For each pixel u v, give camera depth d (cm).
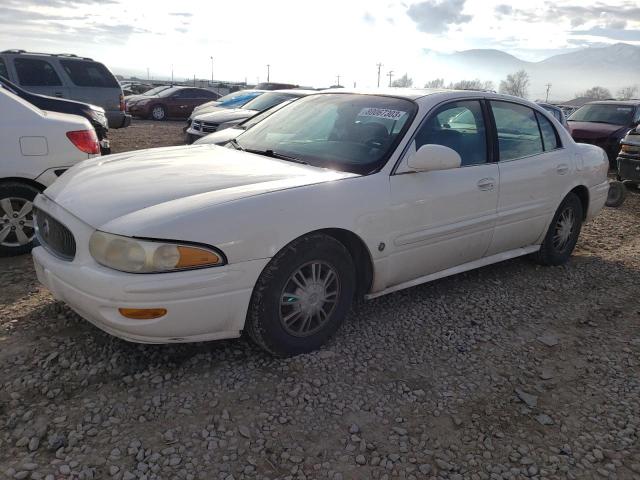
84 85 1155
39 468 222
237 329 290
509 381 312
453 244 390
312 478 227
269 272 291
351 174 335
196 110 1407
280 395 281
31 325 338
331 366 312
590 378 320
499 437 262
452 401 288
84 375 287
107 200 290
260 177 321
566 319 399
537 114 475
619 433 270
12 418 250
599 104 1419
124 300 258
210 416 261
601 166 536
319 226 303
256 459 236
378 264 342
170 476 222
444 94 400
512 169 426
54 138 468
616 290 462
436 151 342
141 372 294
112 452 233
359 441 252
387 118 377
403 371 314
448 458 245
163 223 261
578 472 241
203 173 325
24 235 468
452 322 381
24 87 1089
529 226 459
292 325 312
